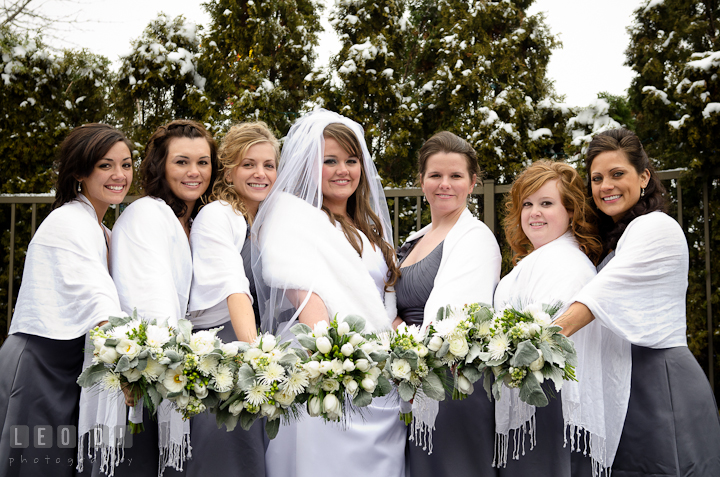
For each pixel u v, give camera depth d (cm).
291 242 246
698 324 409
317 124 270
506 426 237
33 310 233
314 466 236
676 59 470
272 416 197
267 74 616
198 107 574
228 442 228
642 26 492
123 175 253
